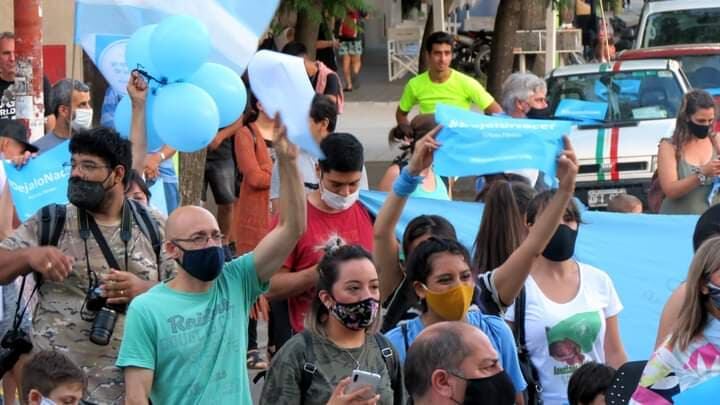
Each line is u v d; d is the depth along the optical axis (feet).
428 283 26.99
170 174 47.01
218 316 26.61
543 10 97.19
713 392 22.04
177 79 32.48
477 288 29.50
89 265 28.30
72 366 27.09
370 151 90.43
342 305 25.80
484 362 21.75
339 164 33.71
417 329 27.73
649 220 40.88
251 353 44.68
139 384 25.89
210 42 33.42
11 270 27.50
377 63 141.59
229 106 33.45
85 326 28.14
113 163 28.17
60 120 43.57
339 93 55.42
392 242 31.22
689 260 40.45
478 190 42.45
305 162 39.24
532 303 30.27
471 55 121.70
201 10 35.32
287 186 27.20
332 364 26.03
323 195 34.32
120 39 35.83
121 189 28.55
